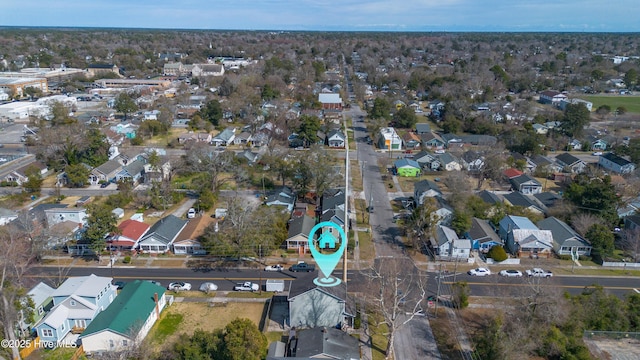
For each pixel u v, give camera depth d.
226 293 40.88
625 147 78.69
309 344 31.47
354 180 70.44
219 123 102.88
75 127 76.75
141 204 59.91
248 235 45.62
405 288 41.47
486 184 68.69
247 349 29.12
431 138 89.75
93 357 31.77
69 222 50.78
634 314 35.31
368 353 33.22
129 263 45.84
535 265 46.12
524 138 81.94
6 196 61.47
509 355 30.89
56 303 35.62
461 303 38.47
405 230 52.59
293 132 93.88
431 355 33.09
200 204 57.53
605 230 47.31
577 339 32.50
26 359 32.00
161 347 33.16
